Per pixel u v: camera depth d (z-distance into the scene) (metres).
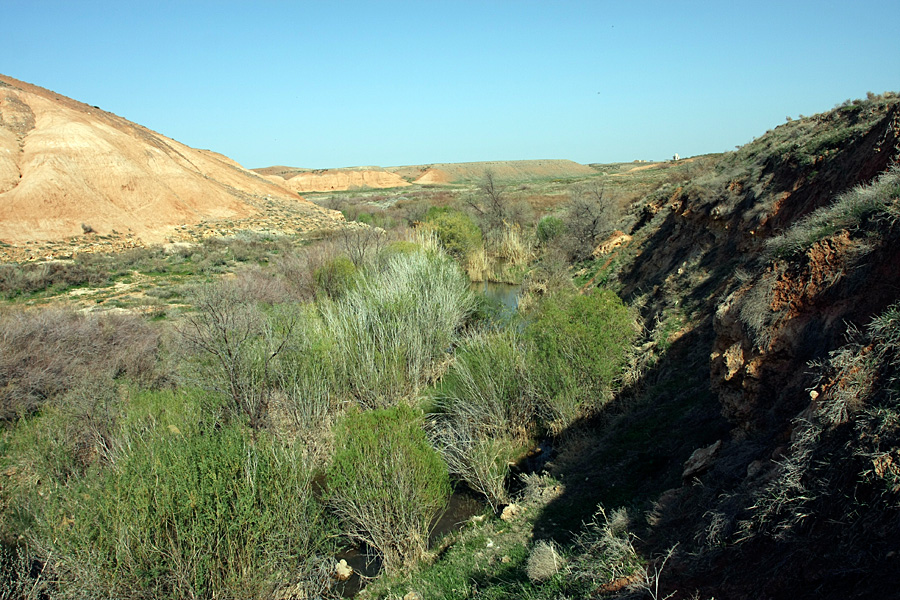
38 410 10.79
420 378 14.55
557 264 22.78
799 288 5.91
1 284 21.39
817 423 4.40
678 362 10.35
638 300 15.27
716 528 4.63
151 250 30.00
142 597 5.75
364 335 13.71
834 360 4.68
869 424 3.94
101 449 8.88
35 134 35.19
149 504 6.09
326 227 43.56
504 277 28.12
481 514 8.87
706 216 14.60
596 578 5.02
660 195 21.09
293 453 8.13
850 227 5.80
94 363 12.16
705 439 7.10
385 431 8.24
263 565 6.41
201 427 8.79
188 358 11.41
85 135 36.09
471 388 11.31
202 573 5.98
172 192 38.41
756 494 4.50
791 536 3.99
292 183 129.38
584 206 26.02
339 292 18.06
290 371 11.52
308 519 7.51
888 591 3.10
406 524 7.91
